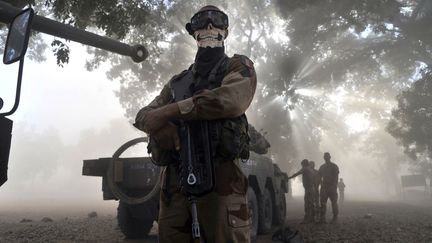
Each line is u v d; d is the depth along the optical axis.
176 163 1.88
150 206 7.19
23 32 2.46
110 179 6.97
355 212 17.62
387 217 14.09
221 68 1.91
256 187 8.32
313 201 11.88
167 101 2.06
